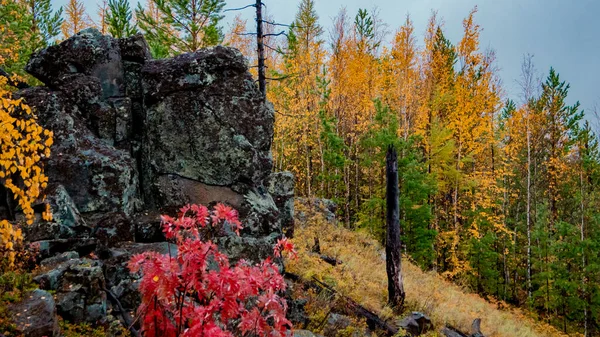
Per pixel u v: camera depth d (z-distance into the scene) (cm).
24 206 450
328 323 818
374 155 2177
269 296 380
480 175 2483
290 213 1113
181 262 377
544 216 2539
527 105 2539
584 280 2280
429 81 2717
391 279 1085
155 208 788
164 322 379
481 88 2606
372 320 909
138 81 873
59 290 500
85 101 800
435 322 1072
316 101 2712
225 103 840
